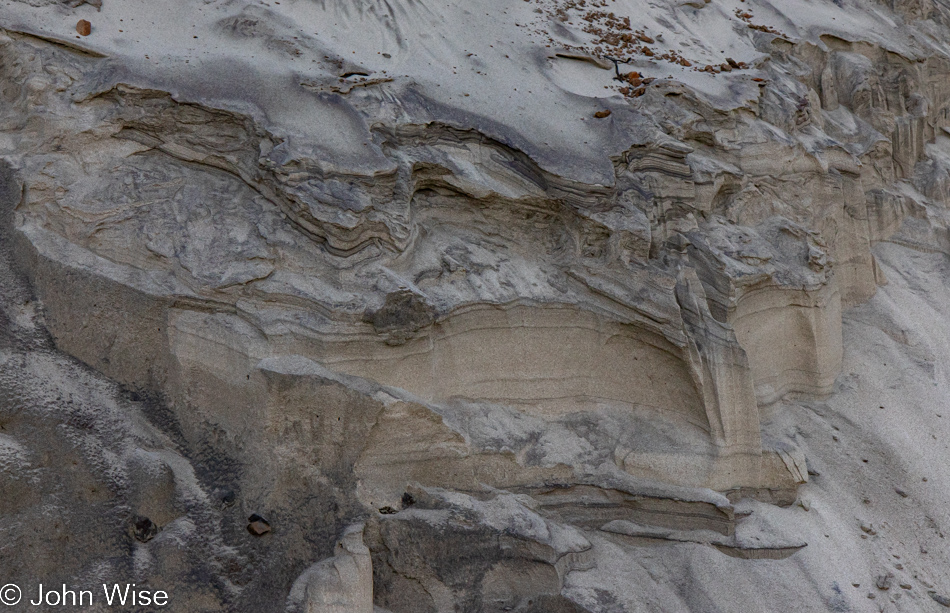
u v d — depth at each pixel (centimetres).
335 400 802
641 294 920
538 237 965
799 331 1079
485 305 886
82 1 997
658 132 1023
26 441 763
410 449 836
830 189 1192
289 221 866
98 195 870
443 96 982
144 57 939
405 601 812
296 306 827
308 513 798
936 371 1173
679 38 1284
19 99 920
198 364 832
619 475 911
